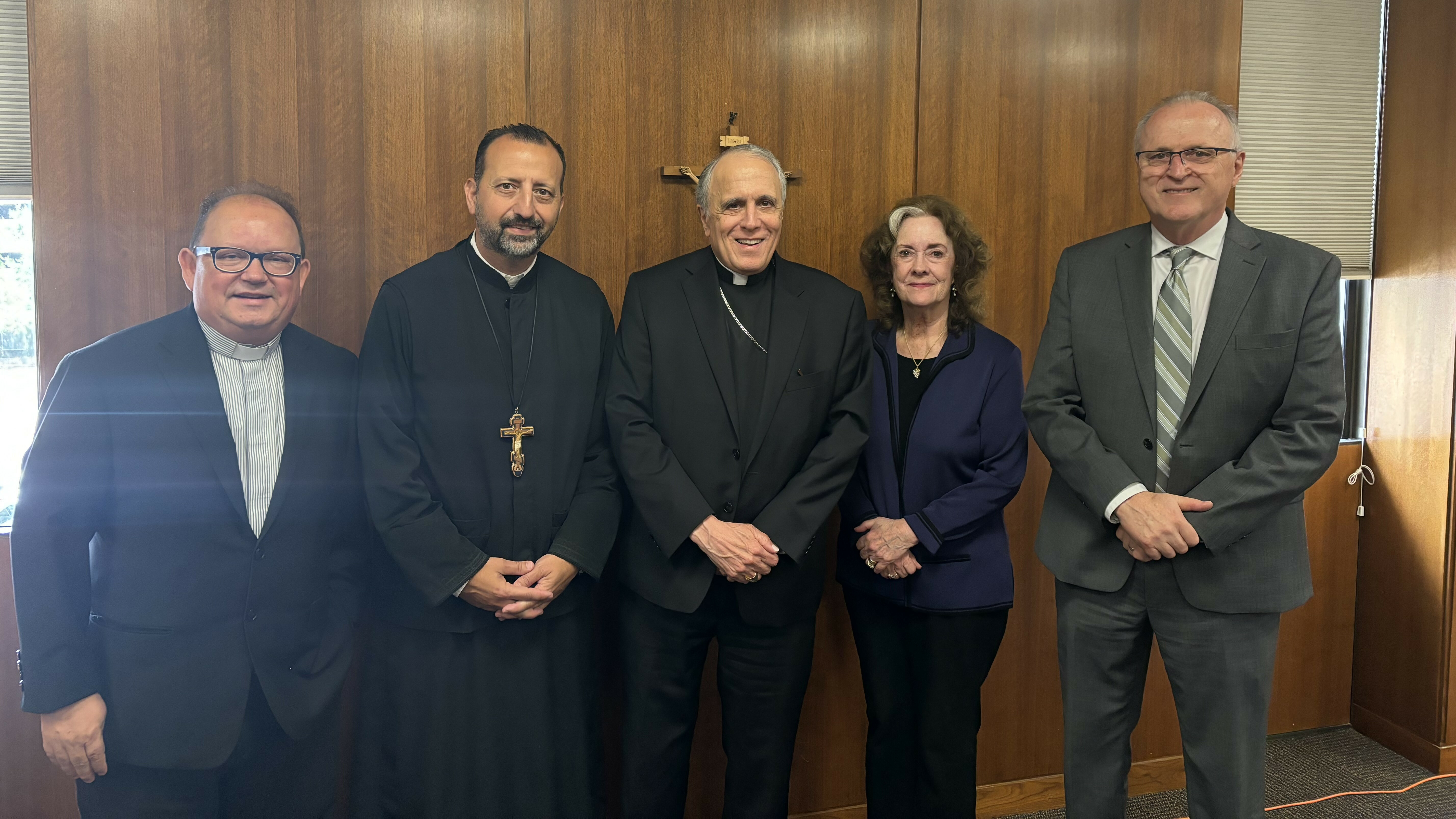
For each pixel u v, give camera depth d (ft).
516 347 6.39
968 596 6.86
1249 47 9.82
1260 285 6.00
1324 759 9.87
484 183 6.09
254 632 5.40
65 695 4.98
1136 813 8.93
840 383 6.77
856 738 8.54
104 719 5.14
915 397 7.16
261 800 5.67
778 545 6.29
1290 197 10.14
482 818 6.29
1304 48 9.99
